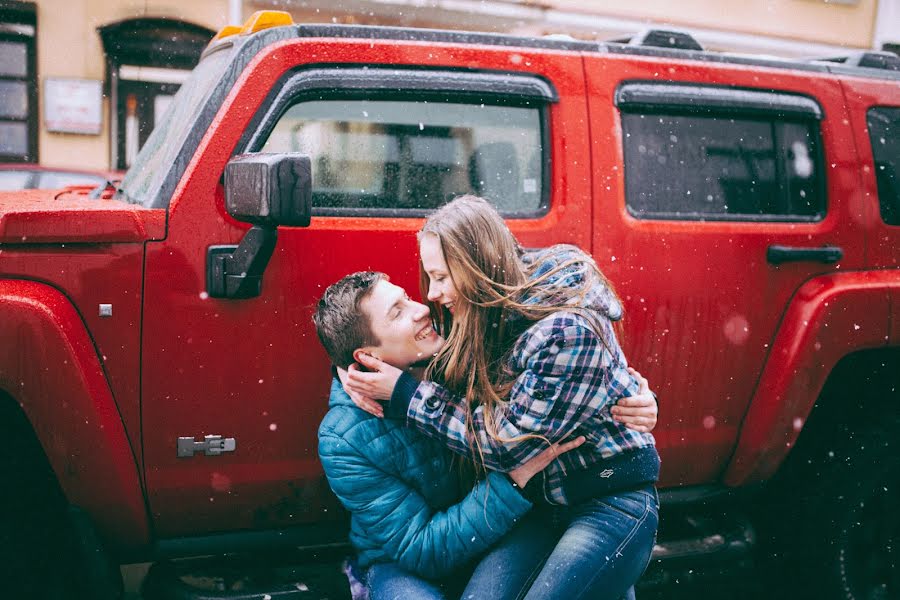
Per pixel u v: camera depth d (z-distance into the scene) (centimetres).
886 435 285
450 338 193
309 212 195
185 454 224
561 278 186
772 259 272
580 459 190
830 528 291
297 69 231
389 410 193
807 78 288
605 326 182
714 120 276
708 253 265
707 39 1278
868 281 282
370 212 238
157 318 217
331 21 1128
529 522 199
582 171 253
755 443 275
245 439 228
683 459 274
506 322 190
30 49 1080
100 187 324
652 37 279
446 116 246
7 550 219
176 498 227
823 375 275
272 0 1114
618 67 261
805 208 286
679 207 269
